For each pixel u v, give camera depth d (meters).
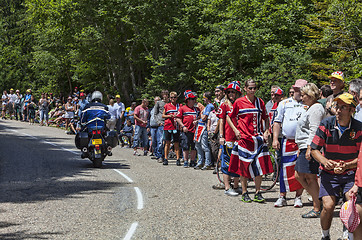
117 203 8.83
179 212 8.13
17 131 26.20
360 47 22.62
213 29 27.33
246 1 26.77
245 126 9.16
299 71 22.55
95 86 37.16
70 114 28.47
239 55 26.05
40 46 42.88
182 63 31.83
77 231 6.86
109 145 13.95
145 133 17.89
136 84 38.16
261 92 21.28
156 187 10.62
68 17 34.06
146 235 6.67
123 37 35.91
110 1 32.97
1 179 11.40
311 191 7.82
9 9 57.00
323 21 24.11
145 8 31.12
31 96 33.75
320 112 7.51
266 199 9.49
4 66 54.03
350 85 7.88
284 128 8.76
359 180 5.43
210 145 13.57
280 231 6.91
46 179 11.48
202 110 14.72
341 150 6.01
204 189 10.51
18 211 8.12
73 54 37.31
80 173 12.55
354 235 5.50
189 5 31.23
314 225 7.29
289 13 26.44
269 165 9.12
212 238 6.53
